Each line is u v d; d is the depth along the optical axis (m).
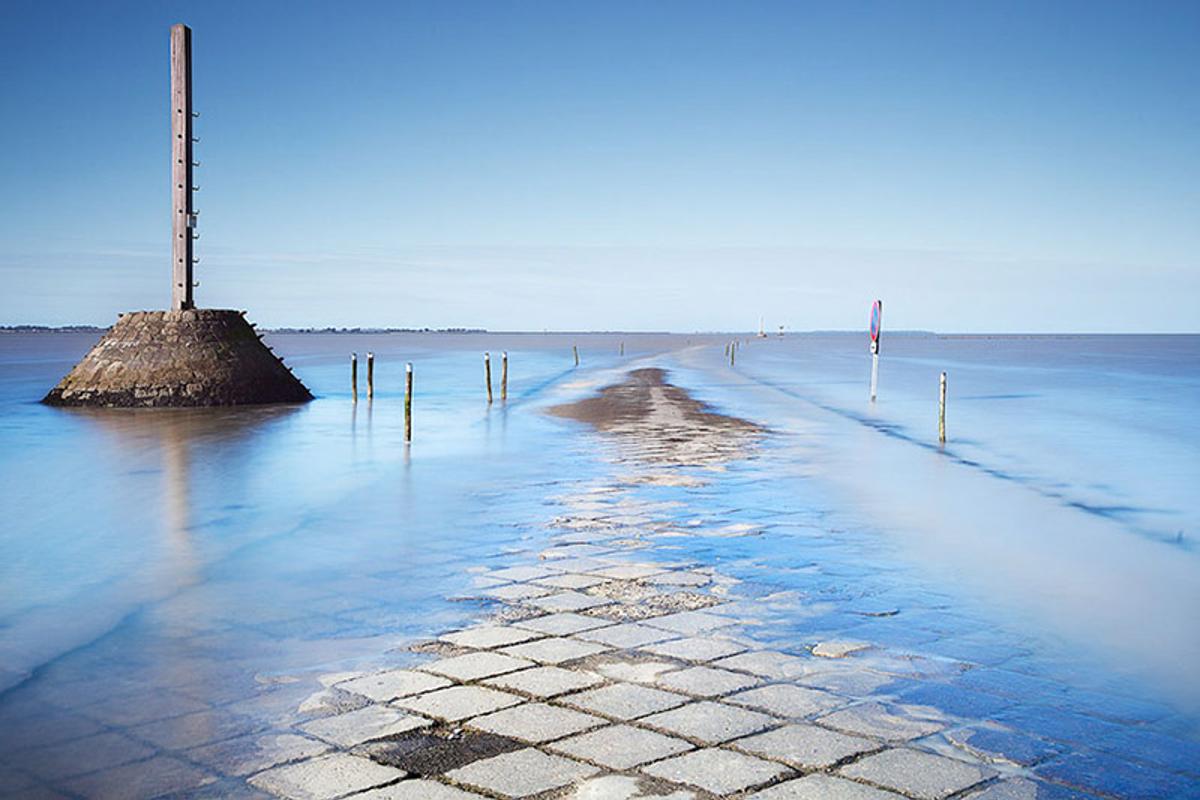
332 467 16.91
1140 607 8.07
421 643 6.89
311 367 73.12
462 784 4.62
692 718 5.45
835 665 6.43
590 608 7.80
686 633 7.10
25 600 8.25
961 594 8.41
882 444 20.78
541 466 16.72
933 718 5.50
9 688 6.07
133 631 7.29
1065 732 5.33
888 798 4.49
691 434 22.39
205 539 10.84
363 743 5.12
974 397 39.88
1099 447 21.45
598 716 5.47
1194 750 5.11
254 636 7.12
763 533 10.97
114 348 32.41
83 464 17.75
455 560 9.59
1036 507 13.22
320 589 8.50
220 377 32.03
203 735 5.27
